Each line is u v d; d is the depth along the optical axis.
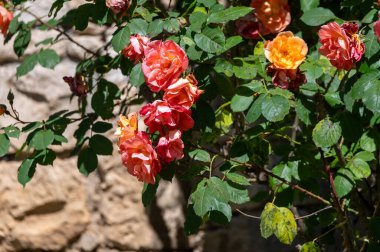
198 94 1.61
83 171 1.89
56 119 1.91
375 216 1.89
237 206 2.26
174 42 1.64
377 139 1.83
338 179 1.80
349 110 1.71
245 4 1.95
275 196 1.86
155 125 1.62
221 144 2.15
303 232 2.08
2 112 1.92
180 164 2.00
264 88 1.69
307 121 1.73
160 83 1.61
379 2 1.68
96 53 2.13
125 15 1.81
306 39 2.02
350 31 1.62
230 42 1.71
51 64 1.99
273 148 2.02
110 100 1.94
